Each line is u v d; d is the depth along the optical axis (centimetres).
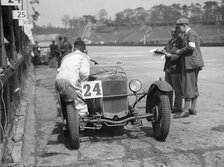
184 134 626
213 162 498
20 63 1062
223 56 2939
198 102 898
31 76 1659
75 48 622
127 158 519
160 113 572
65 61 609
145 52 4453
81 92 588
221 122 704
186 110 745
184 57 721
